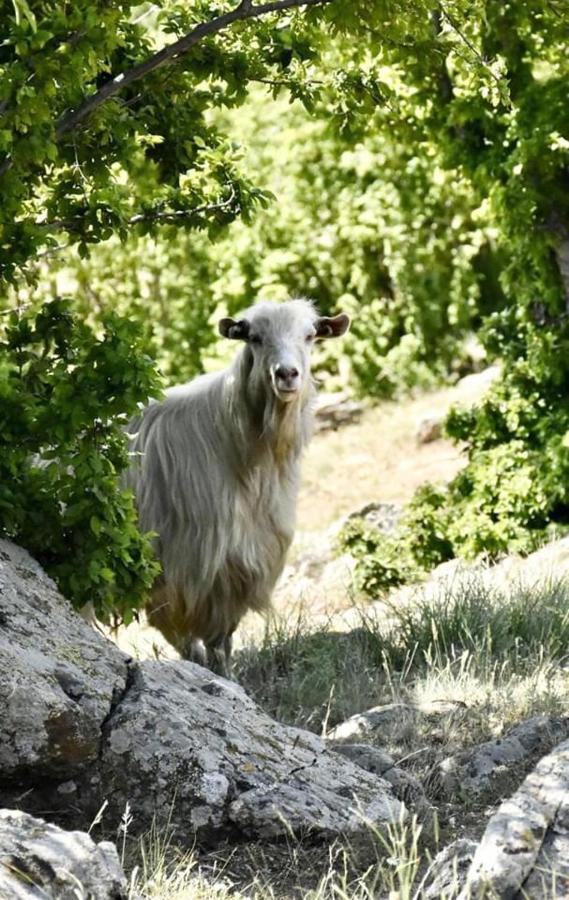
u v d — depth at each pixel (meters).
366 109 12.34
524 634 12.36
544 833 7.16
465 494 18.16
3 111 9.01
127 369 9.46
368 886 7.55
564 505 17.69
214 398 12.05
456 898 6.88
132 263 30.03
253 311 11.89
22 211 10.57
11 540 9.66
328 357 31.61
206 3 11.42
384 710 10.26
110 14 9.12
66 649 8.43
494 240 30.39
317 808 8.12
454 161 17.59
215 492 11.90
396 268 30.12
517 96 16.75
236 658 13.12
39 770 7.95
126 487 12.05
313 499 24.66
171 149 11.98
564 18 12.38
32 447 9.62
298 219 30.98
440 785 8.98
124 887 6.73
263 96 30.72
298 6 10.84
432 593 14.23
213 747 8.32
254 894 7.47
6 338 10.30
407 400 30.00
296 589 18.08
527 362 17.97
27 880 6.42
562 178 17.06
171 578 12.02
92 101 10.13
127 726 8.17
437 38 11.47
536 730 9.37
